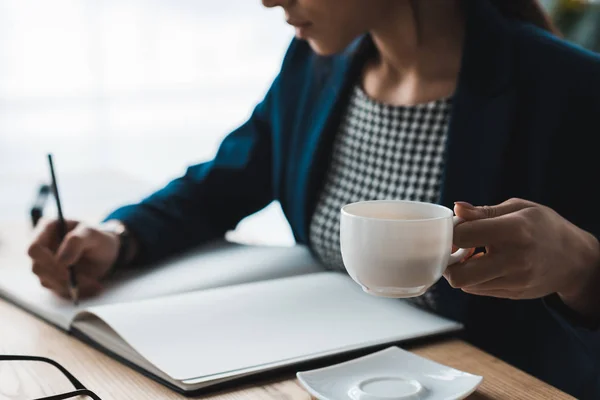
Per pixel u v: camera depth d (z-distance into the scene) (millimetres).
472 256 719
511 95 1025
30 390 714
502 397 697
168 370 718
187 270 1103
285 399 693
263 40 5117
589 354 840
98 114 4793
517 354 1053
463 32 1110
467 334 1033
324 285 992
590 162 1016
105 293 997
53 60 4641
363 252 638
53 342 852
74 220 1112
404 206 689
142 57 4867
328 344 792
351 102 1206
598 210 1012
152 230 1174
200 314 867
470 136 1025
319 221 1210
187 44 4965
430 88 1116
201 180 1321
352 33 1038
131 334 796
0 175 3926
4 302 1006
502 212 719
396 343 814
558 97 1022
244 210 1369
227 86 5113
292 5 1021
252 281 1064
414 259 627
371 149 1160
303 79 1301
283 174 1312
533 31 1084
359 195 1168
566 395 701
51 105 4668
